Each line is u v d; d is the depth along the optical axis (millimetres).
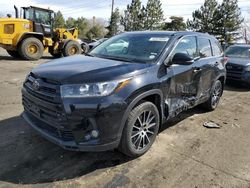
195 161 3828
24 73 9812
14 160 3574
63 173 3359
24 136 4234
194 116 5738
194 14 42281
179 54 4012
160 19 43938
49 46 15328
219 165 3764
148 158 3822
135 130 3664
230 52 10430
